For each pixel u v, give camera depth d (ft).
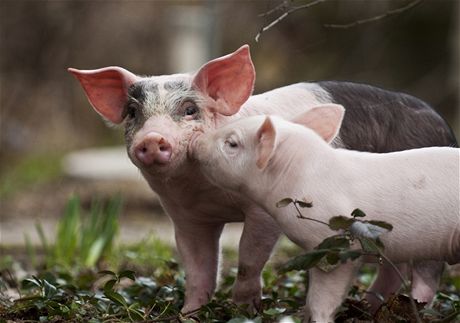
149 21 154.30
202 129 38.29
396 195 34.27
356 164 34.68
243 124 35.63
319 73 158.51
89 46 153.28
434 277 42.24
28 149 144.46
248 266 40.42
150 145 36.50
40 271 56.18
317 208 33.94
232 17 148.66
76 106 152.56
